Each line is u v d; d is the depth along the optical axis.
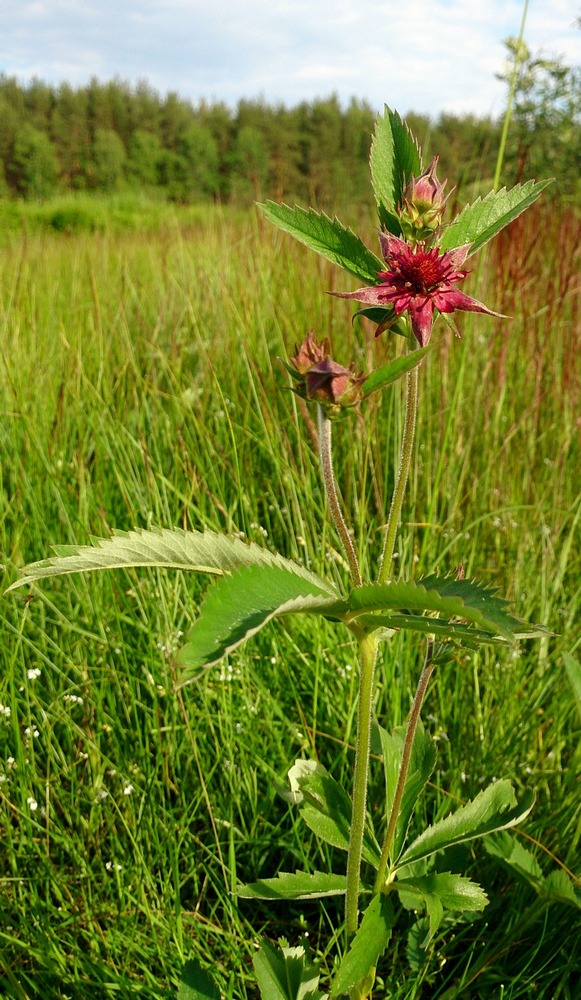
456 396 3.08
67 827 2.08
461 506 3.13
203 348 3.72
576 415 3.55
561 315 4.18
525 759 2.26
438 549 2.86
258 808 2.12
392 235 1.30
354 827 1.39
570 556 3.13
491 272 4.30
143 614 2.43
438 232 1.32
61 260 6.42
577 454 3.55
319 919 1.95
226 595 0.98
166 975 1.69
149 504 2.87
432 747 1.66
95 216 14.34
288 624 2.59
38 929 1.75
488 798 1.58
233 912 1.83
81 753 2.11
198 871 2.02
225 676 2.32
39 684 2.27
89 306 4.79
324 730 2.29
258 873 2.04
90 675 2.34
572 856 1.96
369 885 1.98
